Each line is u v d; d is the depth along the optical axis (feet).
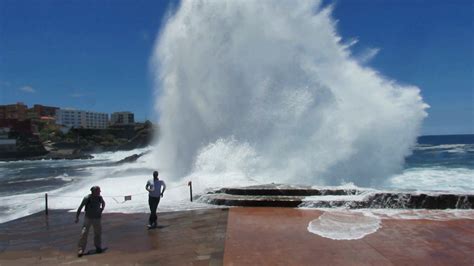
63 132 532.32
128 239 27.17
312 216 32.19
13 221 35.94
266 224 29.78
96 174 97.45
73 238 28.66
